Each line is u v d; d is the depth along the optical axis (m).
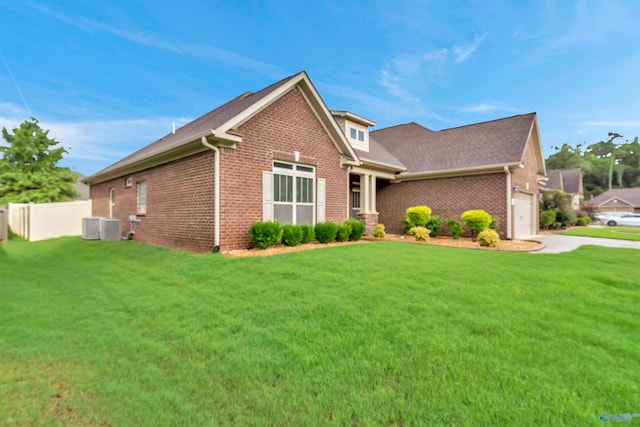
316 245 9.92
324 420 2.15
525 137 14.26
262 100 9.04
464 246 10.88
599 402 2.28
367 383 2.55
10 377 2.79
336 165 11.97
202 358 3.08
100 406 2.39
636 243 12.57
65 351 3.31
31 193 21.56
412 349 3.06
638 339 3.29
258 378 2.69
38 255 10.56
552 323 3.66
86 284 6.32
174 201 10.09
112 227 13.12
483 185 13.94
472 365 2.76
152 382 2.69
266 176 9.48
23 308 4.81
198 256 7.94
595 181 65.25
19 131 21.91
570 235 16.83
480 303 4.33
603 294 4.79
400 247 9.44
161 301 4.96
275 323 3.85
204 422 2.18
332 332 3.53
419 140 18.69
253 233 8.68
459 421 2.10
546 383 2.50
